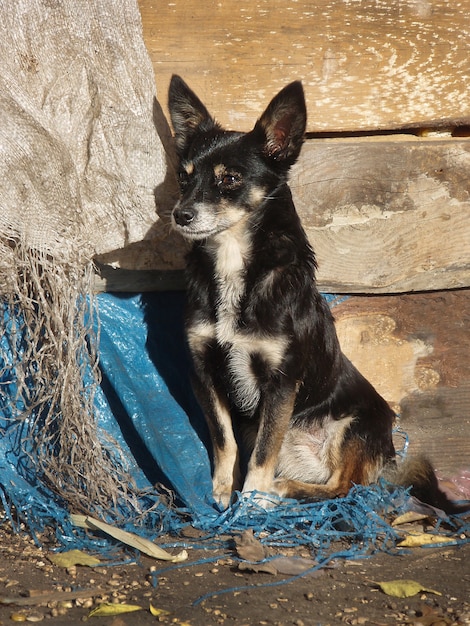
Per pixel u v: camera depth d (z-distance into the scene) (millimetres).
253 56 5312
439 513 4922
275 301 4910
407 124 5562
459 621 3531
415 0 5379
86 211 4684
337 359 5281
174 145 5062
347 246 5469
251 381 5129
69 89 4562
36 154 4418
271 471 5000
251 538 4359
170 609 3580
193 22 5215
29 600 3615
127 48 4668
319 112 5453
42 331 4578
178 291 5453
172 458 4965
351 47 5383
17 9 4430
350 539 4652
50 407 4547
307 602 3723
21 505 4551
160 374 5301
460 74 5531
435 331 5781
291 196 5117
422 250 5551
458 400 5844
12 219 4426
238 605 3650
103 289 5254
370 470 5191
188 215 4734
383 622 3521
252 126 5418
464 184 5496
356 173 5363
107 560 4172
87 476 4523
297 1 5270
